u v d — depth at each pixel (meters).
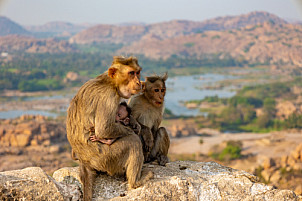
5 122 176.38
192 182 6.24
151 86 7.46
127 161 6.00
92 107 5.75
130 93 6.15
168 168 7.13
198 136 199.75
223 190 6.16
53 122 181.25
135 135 6.14
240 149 147.25
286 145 165.62
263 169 103.56
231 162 136.75
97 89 5.84
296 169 96.88
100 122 5.68
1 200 5.13
